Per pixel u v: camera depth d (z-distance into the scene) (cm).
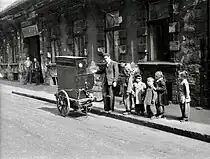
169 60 1087
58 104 1011
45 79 1998
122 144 654
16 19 2312
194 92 966
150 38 1149
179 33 1002
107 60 952
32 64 2106
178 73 1009
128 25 1231
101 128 805
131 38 1223
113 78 945
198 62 942
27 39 2308
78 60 934
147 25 1147
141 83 898
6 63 2767
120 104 1079
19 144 670
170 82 1048
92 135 734
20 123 886
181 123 763
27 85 2023
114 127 812
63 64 981
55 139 705
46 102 1313
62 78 994
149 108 841
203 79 930
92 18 1452
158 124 770
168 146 632
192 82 968
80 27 1556
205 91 930
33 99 1425
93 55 1473
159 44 1126
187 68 981
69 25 1656
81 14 1523
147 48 1157
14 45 2545
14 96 1565
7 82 2388
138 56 1197
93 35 1460
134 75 952
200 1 918
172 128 730
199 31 931
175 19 1004
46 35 1939
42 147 644
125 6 1236
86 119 927
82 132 765
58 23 1780
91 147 638
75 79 933
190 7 953
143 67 1157
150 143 656
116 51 1328
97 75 1341
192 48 959
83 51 1572
